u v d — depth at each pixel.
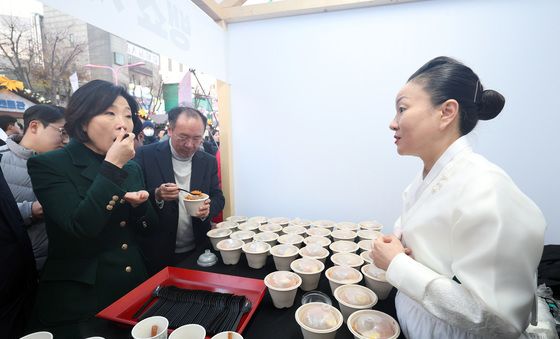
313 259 1.15
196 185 1.62
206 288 1.06
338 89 1.88
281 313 0.92
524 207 0.62
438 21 1.64
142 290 1.01
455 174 0.73
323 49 1.85
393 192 1.90
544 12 1.51
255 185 2.17
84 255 0.98
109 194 0.91
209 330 0.80
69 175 0.93
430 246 0.75
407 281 0.70
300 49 1.89
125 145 0.95
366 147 1.90
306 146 2.01
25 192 1.21
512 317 0.57
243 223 1.74
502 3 1.54
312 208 2.08
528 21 1.54
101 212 0.89
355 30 1.78
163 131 1.72
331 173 2.00
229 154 2.08
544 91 1.58
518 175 1.69
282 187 2.12
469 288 0.60
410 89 0.80
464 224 0.63
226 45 1.99
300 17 1.85
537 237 0.60
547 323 1.02
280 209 2.15
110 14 0.94
